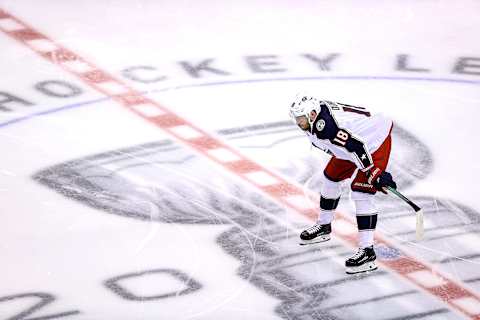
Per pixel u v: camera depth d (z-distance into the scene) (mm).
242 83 27266
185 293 18094
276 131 24688
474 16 32500
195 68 28125
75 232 19938
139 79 27203
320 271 18969
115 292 18078
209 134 24375
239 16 31797
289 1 33250
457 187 22234
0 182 21672
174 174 22359
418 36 30797
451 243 20031
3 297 17797
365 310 17766
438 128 25094
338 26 31312
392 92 27125
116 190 21562
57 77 27031
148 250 19438
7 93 25891
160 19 31234
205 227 20297
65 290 18094
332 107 18703
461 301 18141
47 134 23891
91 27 30328
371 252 18984
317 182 22328
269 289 18312
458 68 28781
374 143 18688
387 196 21781
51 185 21672
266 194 21719
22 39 29234
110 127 24453
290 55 29234
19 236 19734
